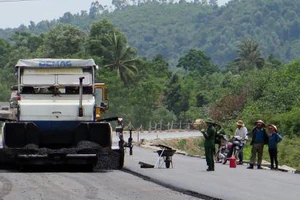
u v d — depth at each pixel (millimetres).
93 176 31172
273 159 40625
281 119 69312
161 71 170875
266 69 95000
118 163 34812
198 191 25547
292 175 34781
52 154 32781
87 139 33844
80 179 29609
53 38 148125
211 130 36281
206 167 38875
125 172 33656
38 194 23797
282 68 91500
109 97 118250
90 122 33844
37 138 33625
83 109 34281
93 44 137750
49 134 34125
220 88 115938
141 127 117125
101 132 33875
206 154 36281
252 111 76562
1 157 32844
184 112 141250
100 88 37781
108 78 119562
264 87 86938
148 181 29203
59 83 34625
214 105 90875
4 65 156625
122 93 120812
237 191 26031
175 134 100938
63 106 34188
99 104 37719
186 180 30141
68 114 34188
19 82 34531
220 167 39750
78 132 33906
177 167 38375
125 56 138500
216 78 162500
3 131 33250
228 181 30250
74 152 32938
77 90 34656
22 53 150500
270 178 32500
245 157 53812
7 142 33281
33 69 34656
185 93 152250
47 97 34500
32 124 33500
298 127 67562
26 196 23188
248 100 86062
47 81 34656
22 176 30844
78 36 147125
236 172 35812
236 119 80938
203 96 143500
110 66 135750
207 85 155875
